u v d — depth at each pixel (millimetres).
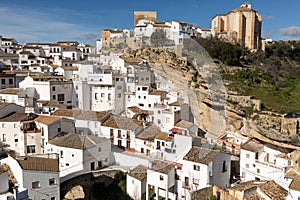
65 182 33469
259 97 56125
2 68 72000
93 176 34625
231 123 46000
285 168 37031
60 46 93000
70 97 42375
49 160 32812
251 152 39406
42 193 30609
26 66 74562
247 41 83812
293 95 61312
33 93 50281
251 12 83062
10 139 41844
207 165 31625
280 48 89000
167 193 31328
